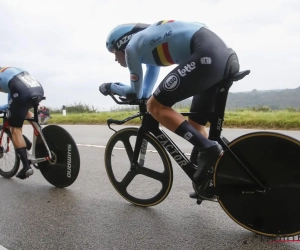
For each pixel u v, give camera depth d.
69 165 3.20
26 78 3.33
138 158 2.83
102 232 2.21
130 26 2.36
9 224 2.40
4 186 3.47
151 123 2.41
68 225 2.35
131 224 2.33
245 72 1.85
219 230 2.19
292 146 1.88
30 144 3.71
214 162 1.97
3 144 3.84
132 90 2.28
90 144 6.33
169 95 1.97
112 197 2.97
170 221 2.36
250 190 2.04
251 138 2.00
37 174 3.99
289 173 1.92
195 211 2.54
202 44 1.91
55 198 2.99
